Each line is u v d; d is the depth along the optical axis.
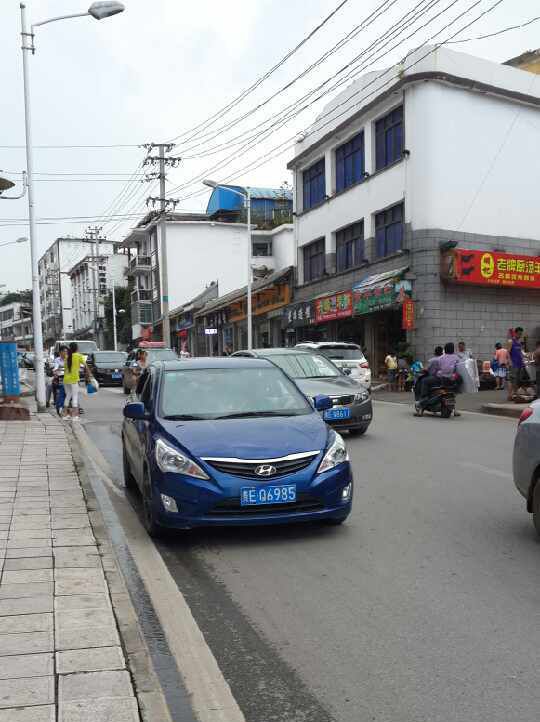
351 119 27.20
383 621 4.03
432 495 7.23
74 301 94.56
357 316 27.06
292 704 3.14
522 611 4.12
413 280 23.23
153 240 58.09
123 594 4.28
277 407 6.60
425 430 12.32
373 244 26.48
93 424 14.91
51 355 32.66
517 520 6.23
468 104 23.58
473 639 3.75
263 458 5.46
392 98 24.67
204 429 5.88
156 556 5.41
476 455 9.58
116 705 2.89
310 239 32.06
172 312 53.59
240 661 3.59
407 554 5.27
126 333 70.50
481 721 2.95
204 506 5.35
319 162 31.47
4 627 3.71
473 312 23.44
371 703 3.12
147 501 5.95
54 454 9.84
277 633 3.93
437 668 3.43
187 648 3.76
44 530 5.73
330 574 4.87
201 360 7.46
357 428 11.59
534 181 25.11
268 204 53.97
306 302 30.45
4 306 126.75
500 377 21.73
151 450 5.81
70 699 2.94
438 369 14.52
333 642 3.78
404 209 24.06
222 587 4.70
